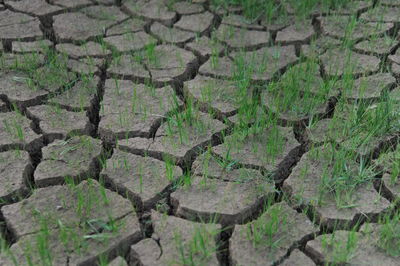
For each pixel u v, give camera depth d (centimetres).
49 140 299
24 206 254
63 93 330
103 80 356
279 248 238
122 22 405
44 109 316
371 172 273
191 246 236
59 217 249
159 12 412
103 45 370
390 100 313
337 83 337
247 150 288
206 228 246
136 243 241
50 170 274
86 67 354
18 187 263
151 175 273
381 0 429
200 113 315
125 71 351
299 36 390
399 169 272
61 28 393
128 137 301
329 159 282
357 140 289
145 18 410
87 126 307
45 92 327
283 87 331
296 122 311
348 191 264
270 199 258
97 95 337
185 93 340
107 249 236
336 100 328
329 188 264
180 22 405
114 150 288
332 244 238
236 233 244
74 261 230
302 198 260
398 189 266
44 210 252
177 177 272
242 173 274
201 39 385
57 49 373
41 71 345
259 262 232
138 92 334
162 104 323
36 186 270
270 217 251
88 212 250
